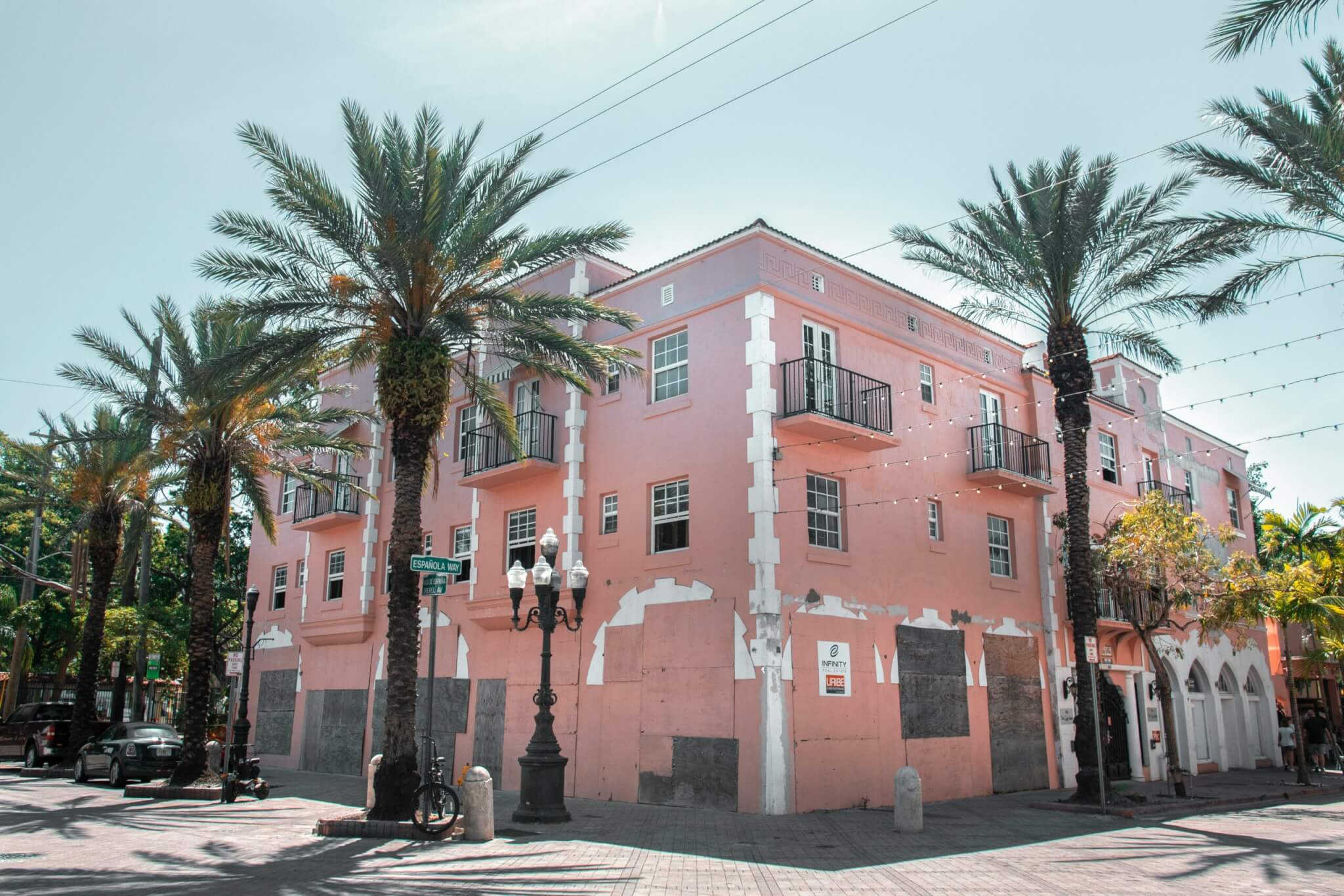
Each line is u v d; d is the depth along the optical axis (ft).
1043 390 77.61
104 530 85.05
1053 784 68.49
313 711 84.99
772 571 52.85
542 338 52.80
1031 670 69.36
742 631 52.85
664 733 55.36
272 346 51.24
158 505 87.25
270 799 59.88
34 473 115.85
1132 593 65.82
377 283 50.11
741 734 51.72
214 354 66.28
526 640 65.67
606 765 58.08
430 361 48.37
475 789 41.63
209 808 54.70
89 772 72.33
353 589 82.33
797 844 40.29
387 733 45.27
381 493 82.48
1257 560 81.66
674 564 57.16
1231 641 93.20
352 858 36.63
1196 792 65.05
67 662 119.14
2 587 118.01
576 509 63.46
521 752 63.82
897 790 44.50
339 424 87.35
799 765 51.55
